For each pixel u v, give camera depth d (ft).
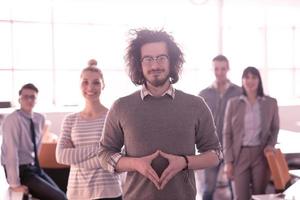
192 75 26.27
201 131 5.75
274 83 29.50
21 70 24.99
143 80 5.74
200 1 23.11
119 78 25.61
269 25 28.73
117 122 5.70
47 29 25.11
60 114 22.18
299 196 8.57
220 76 13.89
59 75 25.49
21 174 11.19
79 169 7.83
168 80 5.70
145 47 5.49
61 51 25.41
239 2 23.73
